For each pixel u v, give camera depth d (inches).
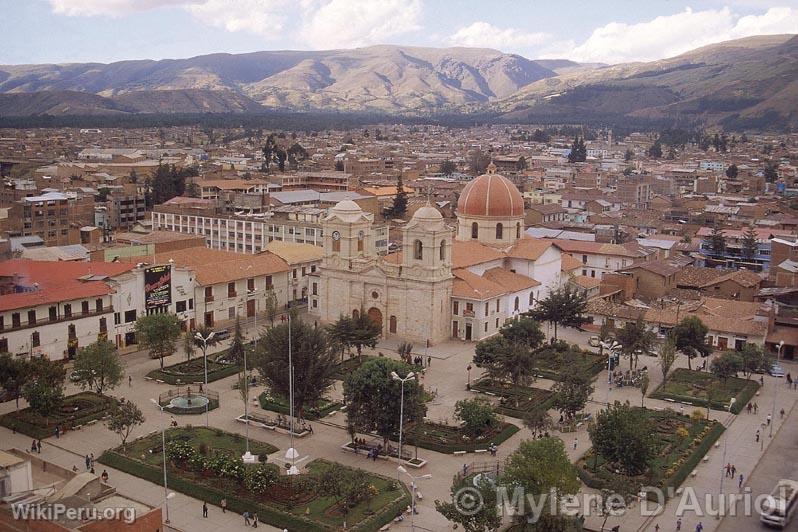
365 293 5738.2
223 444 3725.4
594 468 3454.7
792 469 3570.4
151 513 2551.7
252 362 4170.8
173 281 5511.8
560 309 5452.8
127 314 5231.3
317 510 3088.1
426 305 5472.4
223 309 5900.6
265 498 3169.3
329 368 3996.1
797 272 6343.5
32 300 4662.9
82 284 5029.5
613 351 5014.8
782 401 4510.3
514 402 4323.3
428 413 4160.9
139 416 3661.4
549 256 6481.3
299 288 6638.8
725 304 5910.4
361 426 3624.5
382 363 3666.3
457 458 3639.3
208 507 3159.5
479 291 5580.7
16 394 4106.8
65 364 4810.5
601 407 4335.6
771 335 5374.0
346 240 5772.6
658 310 5797.2
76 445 3703.3
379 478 3376.0
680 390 4635.8
